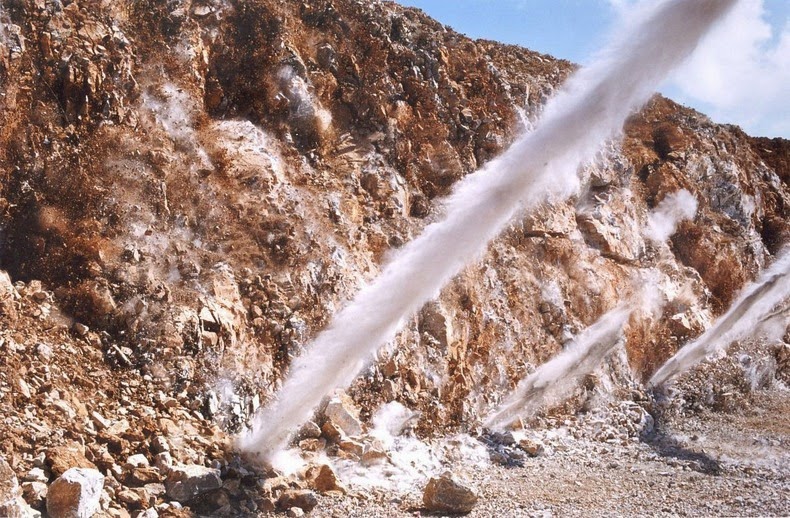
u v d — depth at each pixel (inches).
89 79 525.3
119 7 601.9
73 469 327.6
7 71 495.5
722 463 539.2
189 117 583.2
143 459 373.1
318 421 471.8
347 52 709.9
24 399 371.9
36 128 495.5
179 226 516.7
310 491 390.0
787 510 439.5
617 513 417.7
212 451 401.4
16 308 422.6
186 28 626.2
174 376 437.4
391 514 388.5
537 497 438.0
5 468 306.3
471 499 397.7
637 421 623.8
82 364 417.1
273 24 674.2
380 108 686.5
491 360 599.5
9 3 525.0
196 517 356.2
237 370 460.8
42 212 470.0
